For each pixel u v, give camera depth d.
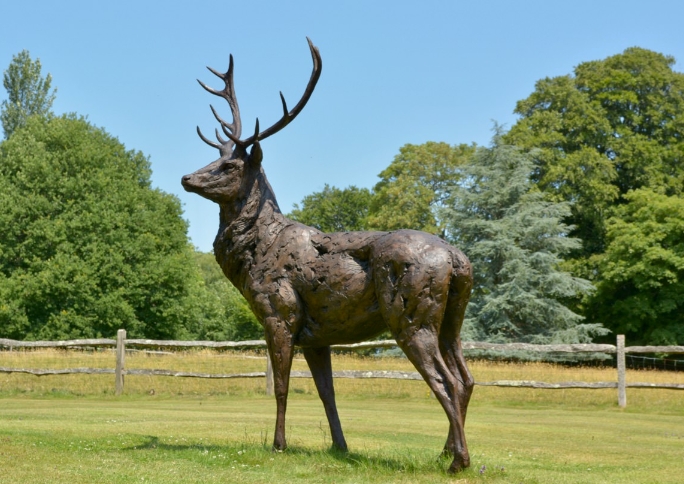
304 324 6.84
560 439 9.34
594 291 33.28
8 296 33.69
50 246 35.31
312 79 7.20
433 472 5.96
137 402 14.86
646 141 38.50
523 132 38.03
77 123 38.03
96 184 36.47
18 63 48.91
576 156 36.62
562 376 18.94
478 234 32.44
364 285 6.40
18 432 8.19
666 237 34.91
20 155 36.09
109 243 36.09
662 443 9.02
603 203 37.09
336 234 6.80
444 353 6.32
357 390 16.25
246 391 16.58
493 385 15.29
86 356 20.78
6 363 19.80
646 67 40.47
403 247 6.08
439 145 43.41
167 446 7.33
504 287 30.77
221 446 7.32
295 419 10.88
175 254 38.91
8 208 34.81
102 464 6.20
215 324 48.72
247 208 7.12
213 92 7.86
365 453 7.00
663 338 34.44
